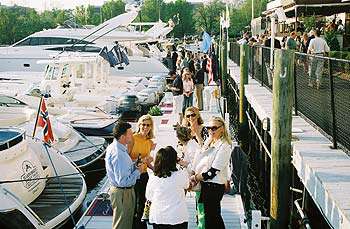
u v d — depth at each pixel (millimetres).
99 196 9766
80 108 16844
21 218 7590
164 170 6109
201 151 7176
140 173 7348
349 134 7316
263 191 13133
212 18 81125
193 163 7219
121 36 28547
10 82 20891
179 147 7977
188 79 16203
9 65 27047
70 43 27781
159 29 34531
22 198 8875
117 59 21562
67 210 8977
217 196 6930
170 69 31031
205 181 6914
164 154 6129
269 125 10594
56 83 18406
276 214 7734
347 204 5445
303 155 7605
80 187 10023
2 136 9062
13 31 70188
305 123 9953
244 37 27422
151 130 7535
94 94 19578
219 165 6770
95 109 17047
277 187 7676
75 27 31078
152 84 23297
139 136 7469
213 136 6902
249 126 16328
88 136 14547
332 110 8039
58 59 19500
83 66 20328
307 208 8727
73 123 15320
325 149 7945
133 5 24328
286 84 7430
